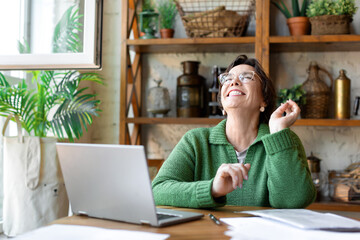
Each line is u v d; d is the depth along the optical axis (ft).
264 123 5.61
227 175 3.91
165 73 10.17
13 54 6.90
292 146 4.50
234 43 8.75
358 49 9.29
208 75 10.00
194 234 2.92
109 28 10.29
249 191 5.02
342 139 9.50
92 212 3.56
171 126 10.14
